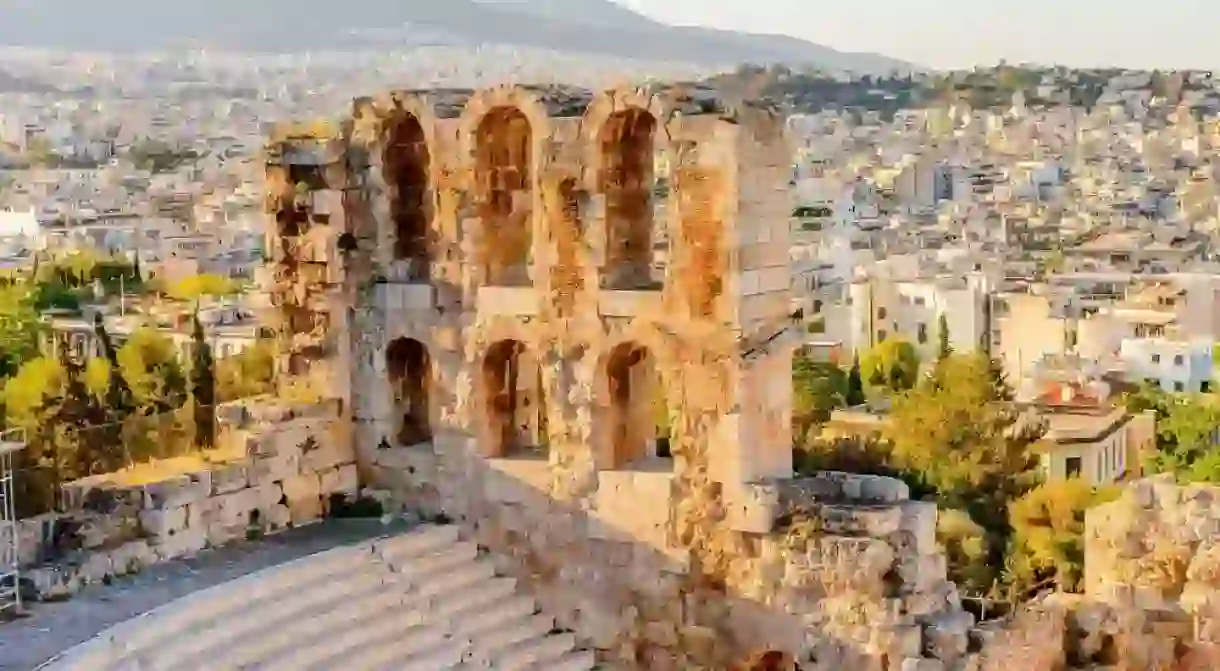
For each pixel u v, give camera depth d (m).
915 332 175.00
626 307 40.84
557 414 42.03
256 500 42.09
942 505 73.69
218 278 150.25
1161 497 41.84
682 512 40.38
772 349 40.50
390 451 44.41
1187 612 40.53
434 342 43.59
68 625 33.81
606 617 41.50
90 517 38.19
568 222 41.56
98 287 133.00
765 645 39.28
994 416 78.50
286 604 37.53
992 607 56.00
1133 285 196.25
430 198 43.75
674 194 39.84
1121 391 134.88
